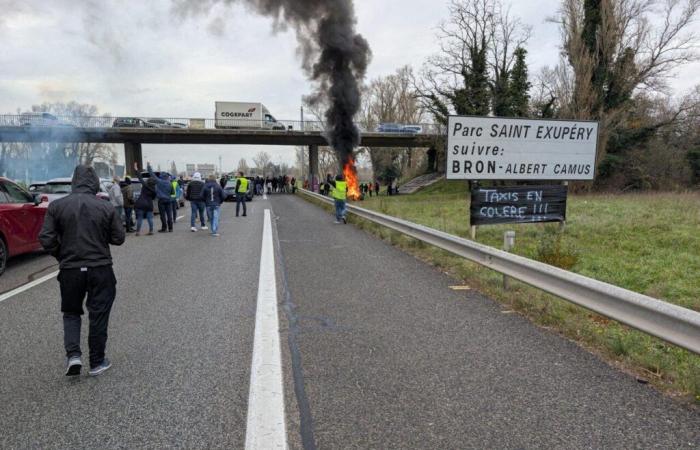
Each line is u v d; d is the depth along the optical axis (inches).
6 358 165.8
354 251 390.6
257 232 533.6
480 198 419.2
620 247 385.7
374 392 136.8
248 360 161.5
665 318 136.9
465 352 166.6
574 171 447.2
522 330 189.9
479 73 1418.6
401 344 174.9
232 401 132.3
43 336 189.3
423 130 1780.3
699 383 132.3
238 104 1775.3
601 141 1206.9
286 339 180.9
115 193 504.7
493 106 1428.4
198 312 219.1
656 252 361.7
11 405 131.4
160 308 226.5
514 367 153.2
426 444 110.4
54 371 154.4
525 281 212.8
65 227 150.3
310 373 150.1
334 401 131.6
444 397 133.3
